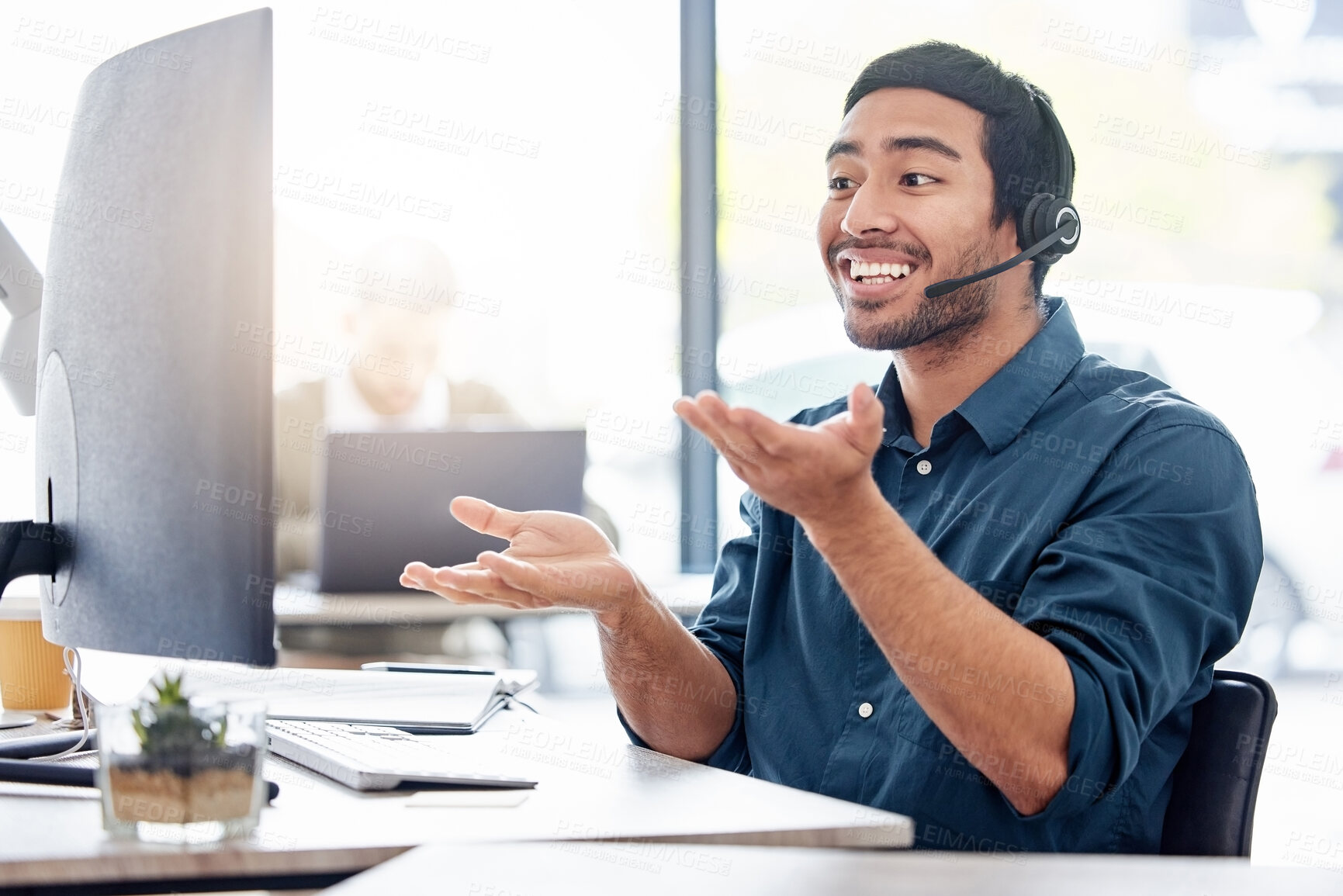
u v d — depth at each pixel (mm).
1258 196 3439
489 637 2891
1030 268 1364
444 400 3355
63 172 1084
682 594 2781
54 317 1068
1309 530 3418
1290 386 3434
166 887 696
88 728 1105
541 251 3529
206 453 899
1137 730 1039
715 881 612
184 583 919
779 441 840
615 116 3562
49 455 1079
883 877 631
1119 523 1158
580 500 2467
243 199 878
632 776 935
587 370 3559
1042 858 679
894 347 1352
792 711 1297
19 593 1739
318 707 1182
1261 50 3422
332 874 712
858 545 948
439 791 866
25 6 3025
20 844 705
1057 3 3459
